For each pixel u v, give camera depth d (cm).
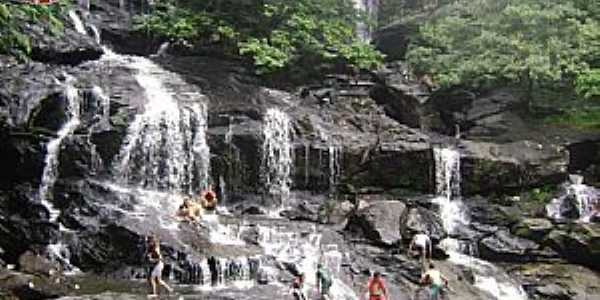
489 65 2845
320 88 2989
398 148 2533
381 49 3697
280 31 3048
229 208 2402
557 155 2556
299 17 3050
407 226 2206
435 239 2202
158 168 2375
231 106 2561
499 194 2530
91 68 2720
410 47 3369
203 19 3052
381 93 3059
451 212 2417
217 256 1942
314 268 1988
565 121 2839
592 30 2731
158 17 3153
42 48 2628
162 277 1920
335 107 2859
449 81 2925
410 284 1983
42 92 2275
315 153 2519
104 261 1995
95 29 3102
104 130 2291
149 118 2380
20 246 2042
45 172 2180
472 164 2506
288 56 2981
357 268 2022
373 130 2728
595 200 2436
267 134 2498
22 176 2173
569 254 2225
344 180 2525
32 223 2064
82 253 2003
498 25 2925
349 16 3350
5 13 1902
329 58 3067
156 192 2319
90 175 2247
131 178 2330
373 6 3997
